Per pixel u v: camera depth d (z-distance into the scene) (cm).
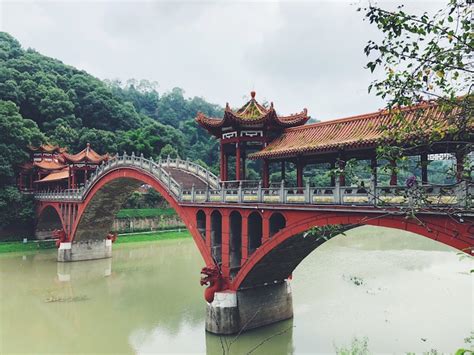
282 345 2644
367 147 2183
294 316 3156
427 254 5653
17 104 9531
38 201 7262
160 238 8050
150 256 6325
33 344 2844
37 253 6512
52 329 3148
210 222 3216
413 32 822
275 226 2786
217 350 2625
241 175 3344
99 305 3734
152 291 4184
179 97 18238
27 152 8062
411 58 849
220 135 3394
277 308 3053
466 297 3519
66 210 6159
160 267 5453
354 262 5150
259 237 3025
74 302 3844
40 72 10981
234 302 2859
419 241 6906
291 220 2483
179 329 3052
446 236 1719
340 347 2531
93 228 5981
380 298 3544
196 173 4506
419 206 1130
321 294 3706
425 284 3988
